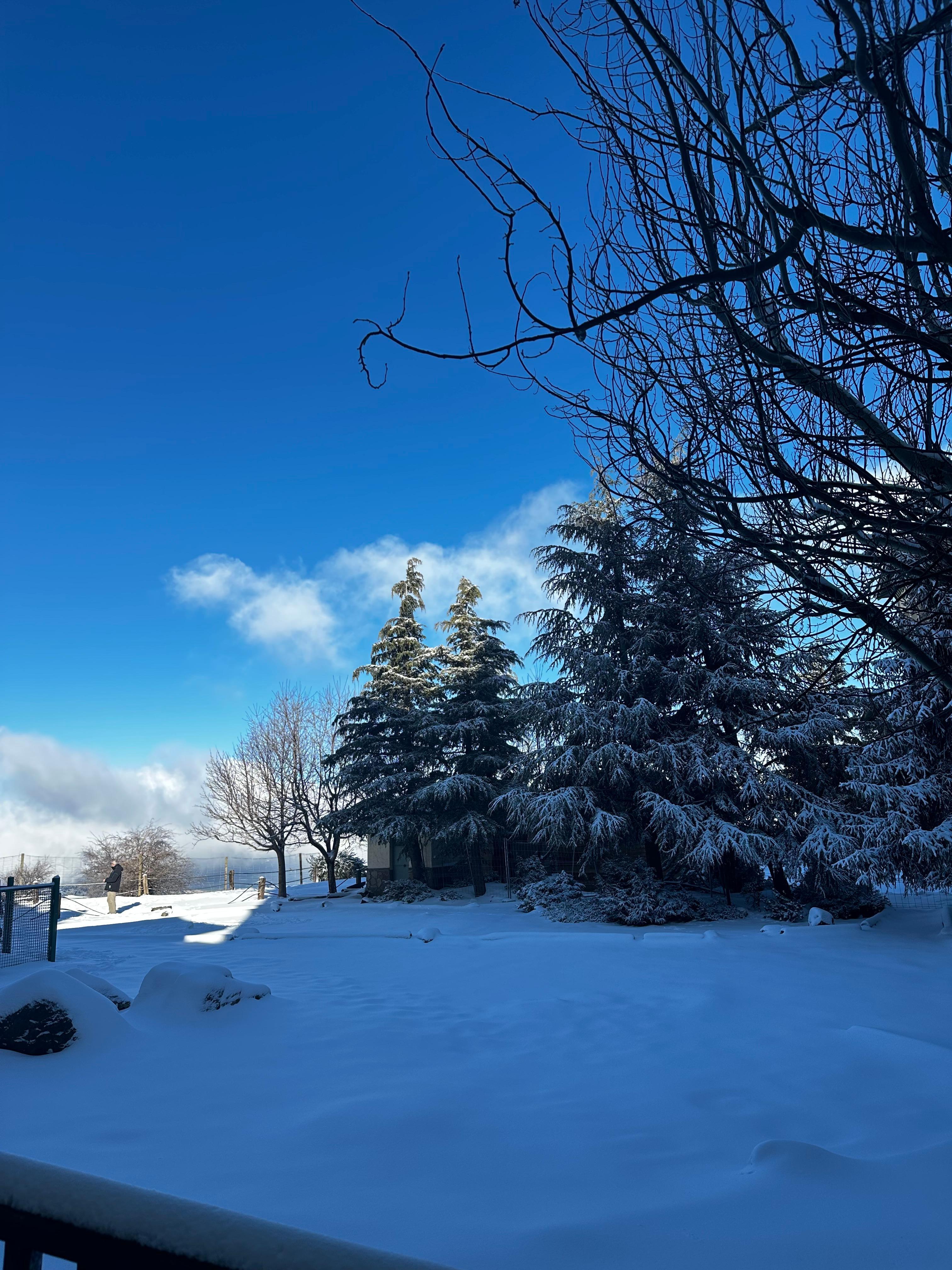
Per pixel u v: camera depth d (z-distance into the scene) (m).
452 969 11.05
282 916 22.53
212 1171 4.12
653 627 19.94
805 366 2.64
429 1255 3.24
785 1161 3.98
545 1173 4.10
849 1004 8.34
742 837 17.12
